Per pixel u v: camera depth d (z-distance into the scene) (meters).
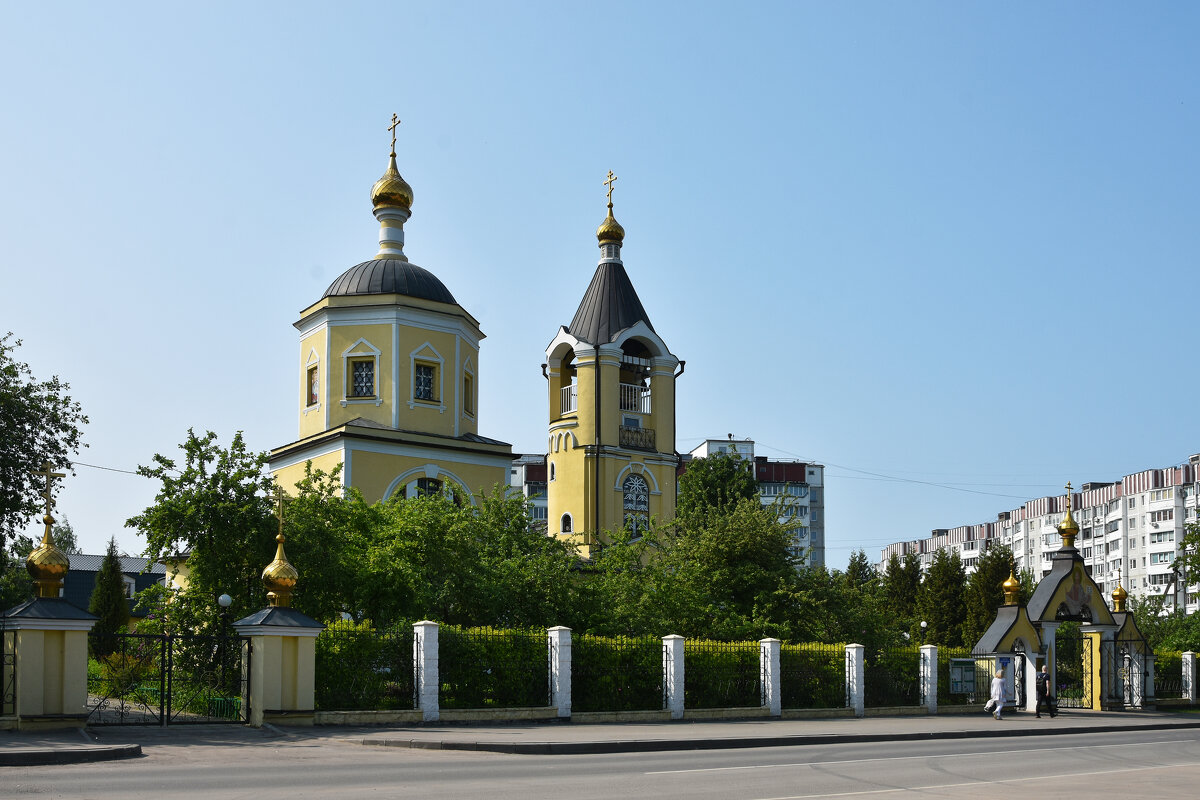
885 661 36.84
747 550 39.66
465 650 27.95
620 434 53.25
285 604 25.78
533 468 118.12
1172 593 116.31
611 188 56.50
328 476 34.56
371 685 26.42
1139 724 34.06
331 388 41.75
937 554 78.38
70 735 21.78
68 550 96.00
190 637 25.27
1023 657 39.56
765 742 24.89
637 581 36.97
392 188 45.06
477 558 33.31
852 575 88.19
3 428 36.34
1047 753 23.64
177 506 30.12
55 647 22.73
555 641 29.05
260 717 24.48
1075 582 41.03
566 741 22.38
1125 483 126.94
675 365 55.31
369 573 30.61
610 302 54.59
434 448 41.47
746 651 33.44
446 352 42.91
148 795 13.89
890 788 16.47
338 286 43.06
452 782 15.94
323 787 15.05
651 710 30.67
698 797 14.73
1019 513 150.12
